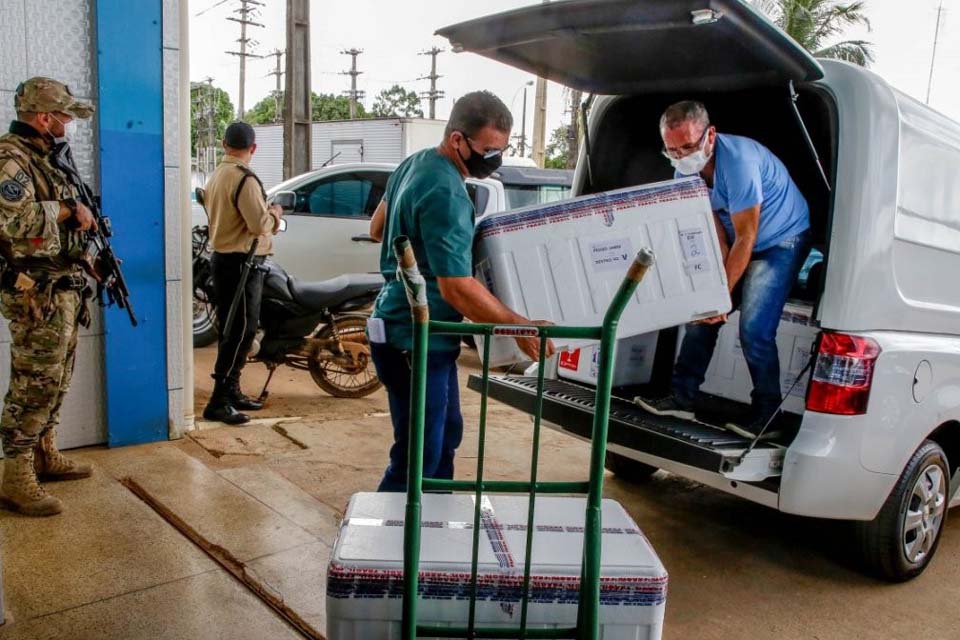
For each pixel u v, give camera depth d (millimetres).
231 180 4848
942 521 3611
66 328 3398
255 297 5043
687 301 2785
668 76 3312
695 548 3752
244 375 6527
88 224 3346
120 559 3160
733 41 2756
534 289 2629
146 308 4359
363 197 7781
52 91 3223
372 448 4707
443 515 2109
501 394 3795
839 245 3092
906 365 3170
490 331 1739
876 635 3062
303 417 5312
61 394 3514
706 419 3424
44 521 3436
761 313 3311
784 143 3816
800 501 3057
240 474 4109
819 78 2990
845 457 3055
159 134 4262
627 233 2703
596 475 1743
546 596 1838
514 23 2855
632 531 2064
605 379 1716
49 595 2873
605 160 4047
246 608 2881
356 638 1855
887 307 3217
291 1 16125
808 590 3393
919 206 3391
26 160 3189
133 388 4387
